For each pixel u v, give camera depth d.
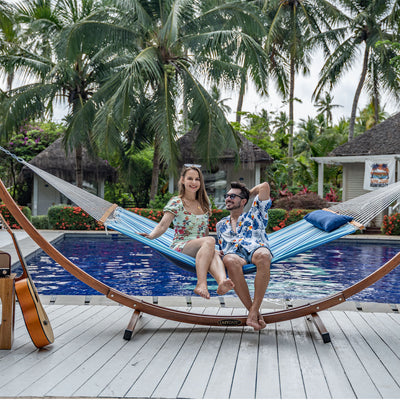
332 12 25.33
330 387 2.73
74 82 17.52
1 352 3.36
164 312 3.89
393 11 22.66
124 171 20.25
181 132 23.31
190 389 2.68
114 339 3.71
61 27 17.12
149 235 4.02
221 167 19.98
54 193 21.64
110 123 14.91
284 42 26.66
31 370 2.98
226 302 5.05
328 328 4.09
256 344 3.61
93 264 8.94
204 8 16.80
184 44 16.20
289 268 8.70
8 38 15.47
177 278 7.46
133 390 2.66
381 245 12.95
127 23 16.06
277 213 15.18
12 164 22.56
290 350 3.46
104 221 4.14
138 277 7.54
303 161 27.58
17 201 22.73
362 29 24.53
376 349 3.49
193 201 4.16
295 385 2.75
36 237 3.64
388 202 4.14
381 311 4.82
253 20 16.28
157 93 16.66
